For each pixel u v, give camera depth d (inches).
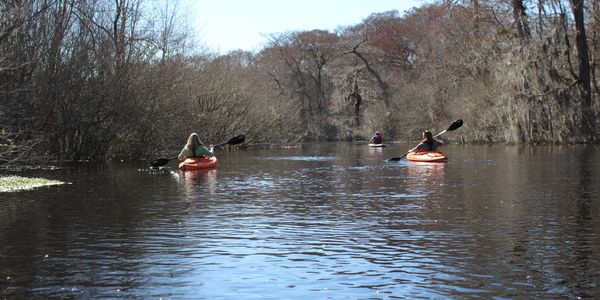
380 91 3095.5
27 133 1051.3
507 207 531.2
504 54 1859.0
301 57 3304.6
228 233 422.0
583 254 353.4
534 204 547.8
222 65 1841.8
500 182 739.4
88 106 1190.3
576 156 1233.4
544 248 369.1
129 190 680.4
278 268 328.5
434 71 2413.9
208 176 860.6
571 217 477.1
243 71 2106.3
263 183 756.6
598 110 1796.3
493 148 1656.0
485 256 350.3
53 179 807.7
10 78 1003.3
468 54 2206.0
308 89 3358.8
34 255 357.4
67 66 1156.5
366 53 3166.8
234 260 346.0
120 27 1326.3
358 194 634.8
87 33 1204.5
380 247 375.2
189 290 291.0
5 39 979.3
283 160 1254.3
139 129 1301.7
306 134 2957.7
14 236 411.2
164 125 1354.6
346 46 3191.4
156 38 1364.4
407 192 647.8
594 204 545.0
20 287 294.8
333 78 3174.2
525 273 314.3
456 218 476.7
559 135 1761.8
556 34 1744.6
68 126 1170.6
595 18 1831.9
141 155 1328.7
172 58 1440.7
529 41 1764.3
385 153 1573.6
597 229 426.6
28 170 967.0
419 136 2564.0
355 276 312.2
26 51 1029.2
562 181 743.1
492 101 1979.6
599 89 1828.2
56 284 299.9
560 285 293.9
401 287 293.4
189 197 616.4
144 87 1284.4
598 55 1852.9
